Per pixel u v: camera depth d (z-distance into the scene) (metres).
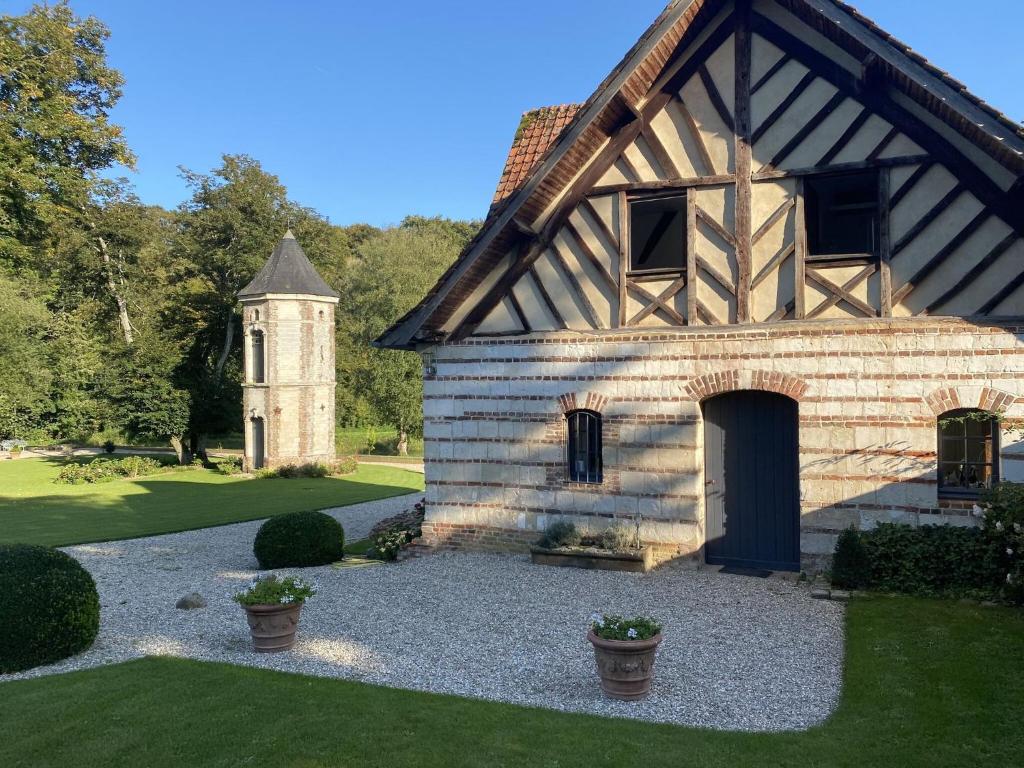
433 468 12.96
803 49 10.29
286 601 7.88
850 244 11.13
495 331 12.41
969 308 9.64
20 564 7.94
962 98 8.75
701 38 10.84
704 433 11.40
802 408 10.41
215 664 7.51
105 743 5.73
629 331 11.42
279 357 34.09
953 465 10.11
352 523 19.09
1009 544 8.73
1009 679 6.66
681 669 7.20
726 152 10.74
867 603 9.09
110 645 8.36
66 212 28.14
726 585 10.23
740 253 10.70
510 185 13.35
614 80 10.49
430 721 6.04
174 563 13.55
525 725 5.95
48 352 29.77
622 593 9.96
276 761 5.41
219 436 40.84
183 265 42.41
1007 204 9.36
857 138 10.05
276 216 42.69
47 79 26.03
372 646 8.07
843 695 6.50
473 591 10.27
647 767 5.23
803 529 10.45
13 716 6.25
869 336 10.07
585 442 11.96
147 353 36.41
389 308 40.50
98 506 22.91
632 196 11.38
